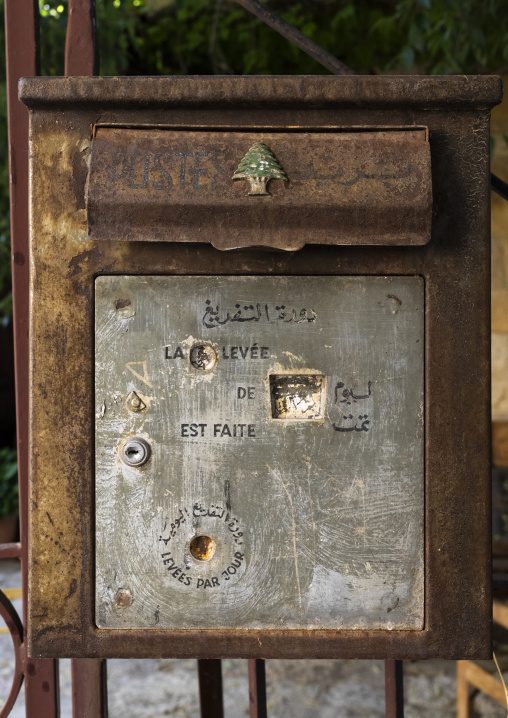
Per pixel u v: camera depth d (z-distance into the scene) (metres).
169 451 0.77
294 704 1.72
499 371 2.26
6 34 0.89
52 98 0.76
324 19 2.18
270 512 0.77
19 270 0.90
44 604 0.77
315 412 0.78
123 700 1.74
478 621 0.77
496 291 2.23
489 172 0.77
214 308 0.77
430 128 0.77
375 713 1.67
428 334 0.77
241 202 0.75
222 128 0.77
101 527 0.77
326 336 0.77
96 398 0.77
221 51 2.33
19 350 0.91
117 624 0.77
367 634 0.77
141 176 0.75
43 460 0.77
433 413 0.77
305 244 0.76
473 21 1.59
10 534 2.79
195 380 0.77
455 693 1.77
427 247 0.77
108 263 0.77
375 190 0.75
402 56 1.65
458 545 0.77
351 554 0.77
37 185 0.77
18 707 1.67
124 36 2.06
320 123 0.77
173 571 0.77
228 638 0.77
